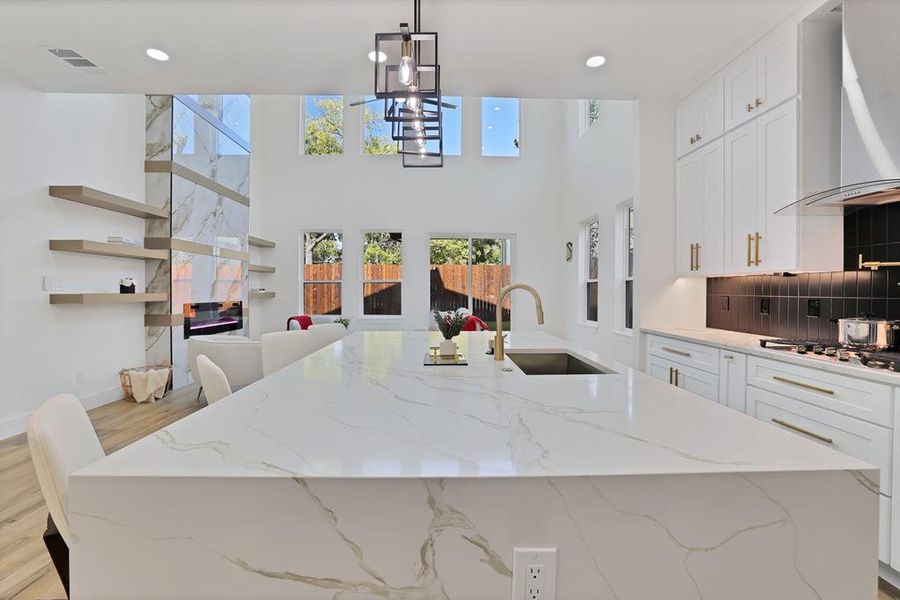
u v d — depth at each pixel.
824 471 0.86
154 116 5.32
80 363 4.35
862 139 2.22
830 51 2.66
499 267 8.27
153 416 4.23
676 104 4.00
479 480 0.82
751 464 0.88
